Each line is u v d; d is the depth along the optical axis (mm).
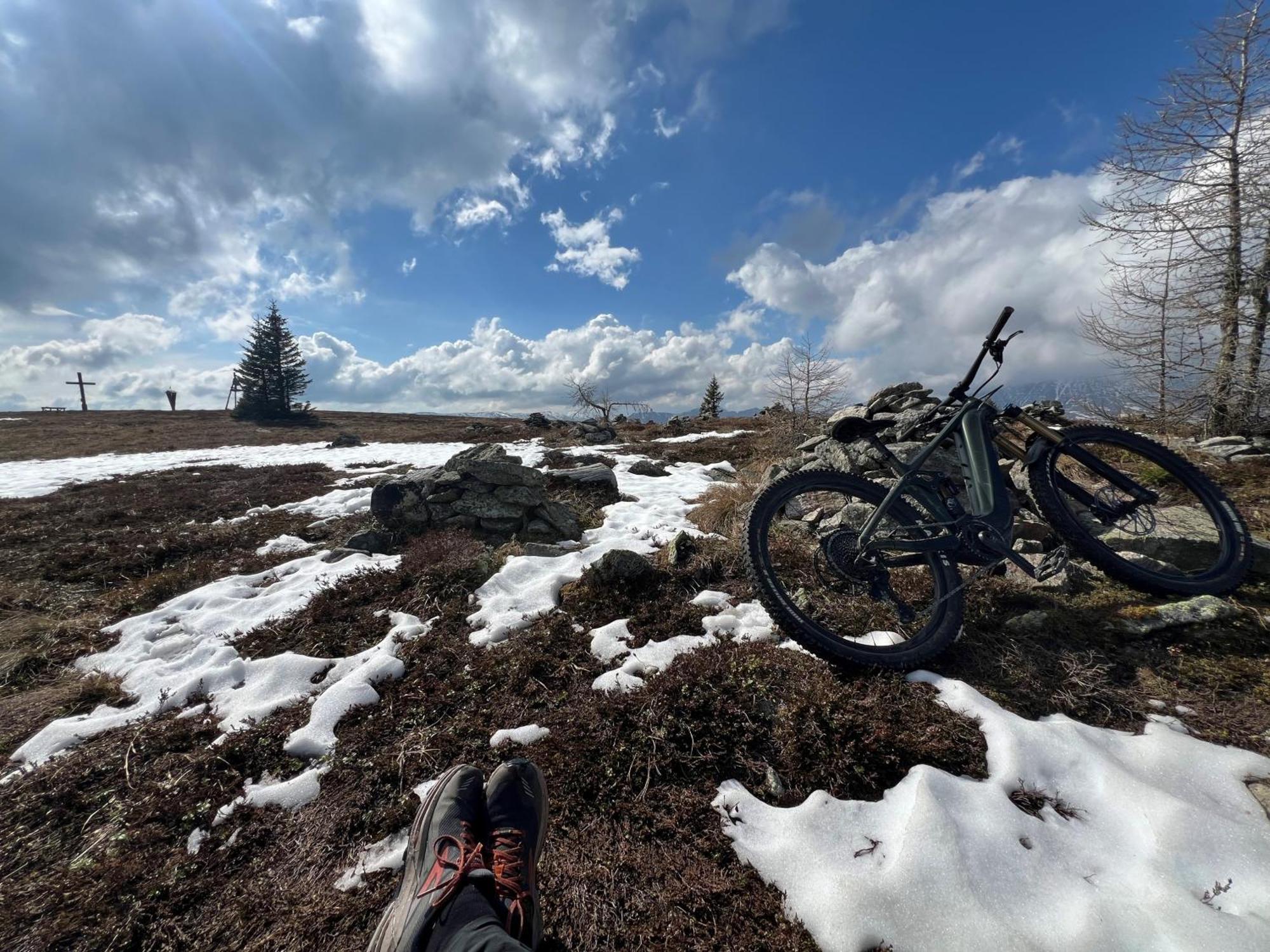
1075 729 2533
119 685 4035
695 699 2971
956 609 3096
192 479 13664
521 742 2906
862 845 2146
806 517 5500
